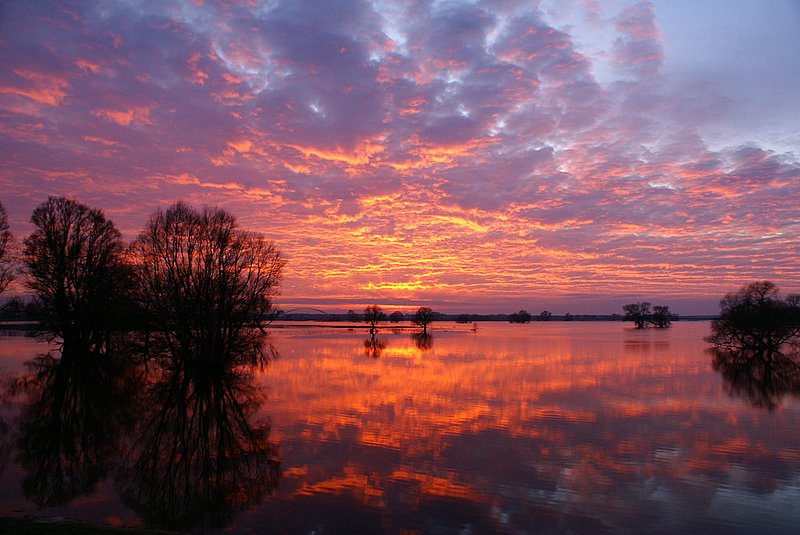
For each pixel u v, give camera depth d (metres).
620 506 16.77
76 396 36.59
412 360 61.56
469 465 20.62
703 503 17.08
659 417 29.67
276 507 16.44
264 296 52.22
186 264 47.59
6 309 58.72
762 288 79.00
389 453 22.08
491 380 44.09
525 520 15.61
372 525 15.09
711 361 63.91
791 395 38.09
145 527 14.89
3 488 18.00
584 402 34.06
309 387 40.09
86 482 18.67
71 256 54.66
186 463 20.89
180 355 47.97
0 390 38.41
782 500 17.38
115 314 52.81
